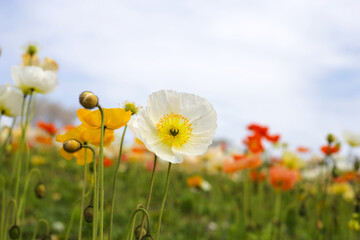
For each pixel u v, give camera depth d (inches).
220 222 200.1
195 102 58.9
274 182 149.0
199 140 57.4
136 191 223.8
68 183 260.1
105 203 123.6
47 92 89.4
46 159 287.3
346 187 172.6
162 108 57.3
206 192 275.3
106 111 52.9
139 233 54.9
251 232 152.2
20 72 86.0
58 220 186.2
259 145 144.2
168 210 205.5
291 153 183.3
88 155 64.7
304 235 182.9
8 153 119.0
